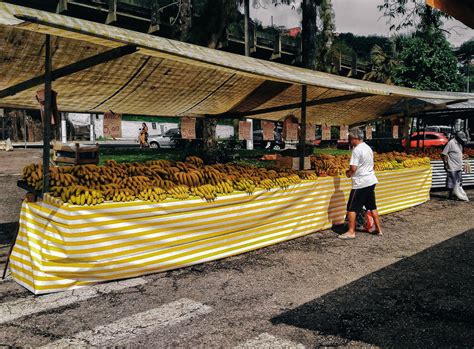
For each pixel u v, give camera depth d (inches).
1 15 130.5
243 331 140.8
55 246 169.3
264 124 313.9
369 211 280.8
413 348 130.0
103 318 149.9
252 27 845.2
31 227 177.9
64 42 187.6
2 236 258.8
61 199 170.2
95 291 174.4
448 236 270.4
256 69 206.7
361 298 169.6
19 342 132.6
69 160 244.8
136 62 221.9
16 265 183.9
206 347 130.0
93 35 143.3
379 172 333.1
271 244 248.2
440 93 467.2
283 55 965.8
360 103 405.1
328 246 248.2
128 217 182.4
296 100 358.0
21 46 182.9
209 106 319.0
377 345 131.8
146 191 191.6
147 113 305.0
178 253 201.8
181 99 288.5
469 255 228.4
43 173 180.5
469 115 499.2
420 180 385.4
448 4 104.0
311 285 184.2
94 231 173.2
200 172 231.0
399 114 440.8
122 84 241.9
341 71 1141.7
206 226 211.0
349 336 137.6
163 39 193.2
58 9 619.2
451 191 420.8
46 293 170.2
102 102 263.1
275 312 156.1
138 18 682.2
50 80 178.9
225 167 269.3
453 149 406.0
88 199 171.5
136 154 729.0
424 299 168.6
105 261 178.1
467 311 157.1
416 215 340.5
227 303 164.2
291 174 272.5
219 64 184.5
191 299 167.8
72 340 134.0
